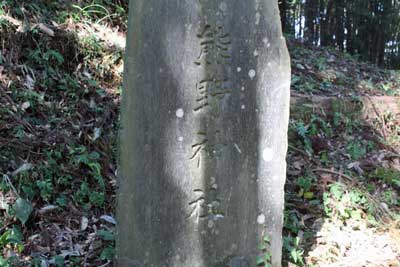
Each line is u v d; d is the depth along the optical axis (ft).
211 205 9.02
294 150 15.15
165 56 8.66
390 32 33.99
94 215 11.46
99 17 17.39
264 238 9.41
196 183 8.91
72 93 13.85
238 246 9.23
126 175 8.80
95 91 14.30
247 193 9.24
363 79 24.16
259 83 9.18
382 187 14.26
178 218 8.88
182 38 8.69
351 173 14.46
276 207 9.49
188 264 8.98
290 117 16.74
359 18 32.94
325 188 13.42
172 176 8.81
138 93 8.68
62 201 11.26
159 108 8.70
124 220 8.86
